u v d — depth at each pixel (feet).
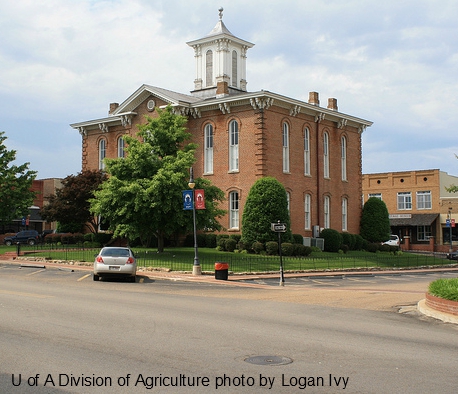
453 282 56.44
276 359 33.30
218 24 172.24
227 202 147.23
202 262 115.65
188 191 104.78
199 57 173.99
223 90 155.53
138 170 120.57
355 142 179.11
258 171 141.69
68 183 158.30
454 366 32.53
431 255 190.49
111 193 116.67
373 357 34.42
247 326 44.96
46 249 147.33
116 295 66.13
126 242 160.25
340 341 39.45
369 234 176.76
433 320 51.42
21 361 31.78
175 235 153.17
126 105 164.14
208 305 58.95
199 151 153.17
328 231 155.84
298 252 135.13
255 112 143.02
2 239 197.67
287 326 45.70
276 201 133.80
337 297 69.31
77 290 71.00
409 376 29.99
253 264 116.57
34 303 55.52
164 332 41.06
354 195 177.17
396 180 248.52
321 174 162.30
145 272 103.71
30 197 176.55
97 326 42.91
